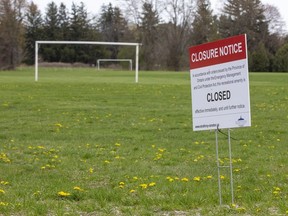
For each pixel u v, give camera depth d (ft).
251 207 36.35
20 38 475.72
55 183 47.26
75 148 69.26
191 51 36.81
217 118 35.37
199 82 36.35
